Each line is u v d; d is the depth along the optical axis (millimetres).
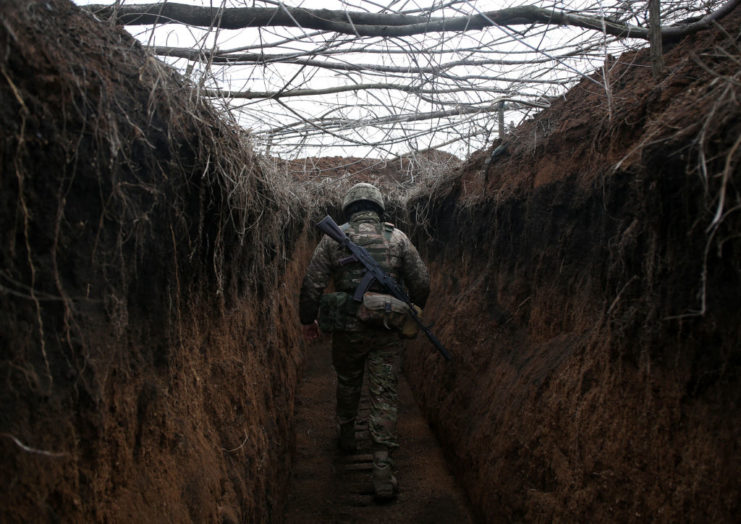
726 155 1160
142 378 1318
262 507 2285
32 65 959
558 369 2145
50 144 971
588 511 1622
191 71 1745
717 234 1199
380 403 3264
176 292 1530
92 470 1056
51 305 977
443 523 2859
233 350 2248
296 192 4957
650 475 1388
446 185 5086
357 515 2994
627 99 2184
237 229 2059
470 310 3699
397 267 3600
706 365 1268
